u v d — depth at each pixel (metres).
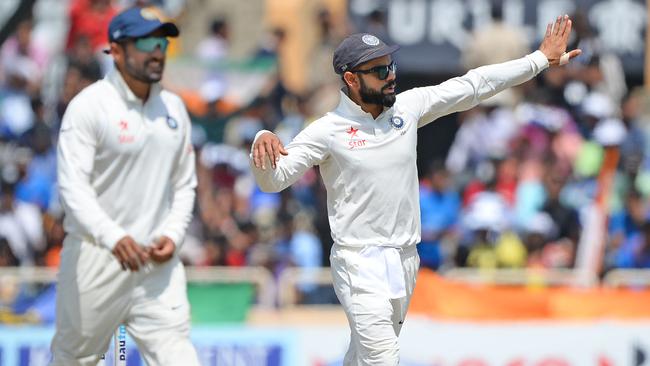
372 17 53.94
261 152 23.17
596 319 39.84
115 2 52.53
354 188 24.06
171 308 26.19
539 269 44.69
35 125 48.78
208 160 48.47
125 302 26.16
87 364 26.94
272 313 39.75
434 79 54.09
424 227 46.50
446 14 53.66
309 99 51.56
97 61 50.69
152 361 26.28
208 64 52.31
